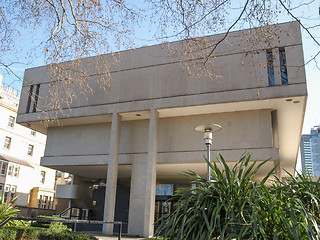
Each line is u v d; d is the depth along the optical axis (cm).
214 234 348
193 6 614
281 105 1548
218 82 1579
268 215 334
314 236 318
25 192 3462
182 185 2367
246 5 520
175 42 1730
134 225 1661
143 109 1708
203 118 1723
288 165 2709
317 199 370
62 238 816
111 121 1952
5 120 3347
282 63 1488
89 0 735
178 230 363
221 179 384
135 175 1759
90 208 2377
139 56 1809
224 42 1608
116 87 1809
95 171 2239
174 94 1661
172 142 1741
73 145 2008
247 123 1622
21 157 3522
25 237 936
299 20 525
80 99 1867
